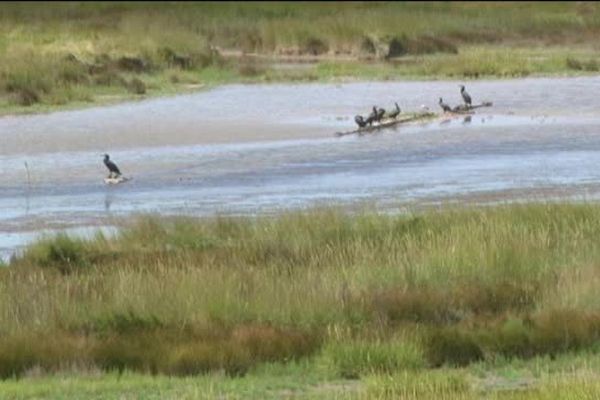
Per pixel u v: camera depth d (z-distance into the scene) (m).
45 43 173.38
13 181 96.50
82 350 51.88
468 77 158.12
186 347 51.62
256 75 163.12
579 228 68.69
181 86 151.75
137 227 75.00
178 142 112.12
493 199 86.12
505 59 165.00
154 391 46.66
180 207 86.31
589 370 47.91
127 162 103.25
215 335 53.19
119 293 57.97
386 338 51.94
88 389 46.97
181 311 56.12
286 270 62.38
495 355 51.31
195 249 70.69
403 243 66.88
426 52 190.12
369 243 67.50
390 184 92.69
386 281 60.03
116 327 55.03
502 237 65.56
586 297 56.44
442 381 46.03
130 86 144.75
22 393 46.44
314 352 51.62
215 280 58.75
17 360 51.19
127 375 49.56
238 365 50.81
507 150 105.62
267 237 71.19
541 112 126.50
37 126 120.44
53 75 143.38
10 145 111.19
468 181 93.19
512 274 61.06
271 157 104.62
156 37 181.75
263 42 197.12
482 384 47.16
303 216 74.06
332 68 168.00
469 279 60.50
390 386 45.59
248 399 45.75
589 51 184.88
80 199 90.12
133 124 122.00
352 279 59.97
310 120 125.00
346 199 87.50
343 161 102.31
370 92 146.38
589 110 126.75
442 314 56.31
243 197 89.38
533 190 89.31
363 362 49.66
